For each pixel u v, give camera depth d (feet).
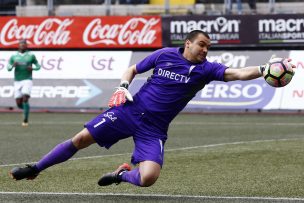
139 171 56.34
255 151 96.73
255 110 186.19
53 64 188.24
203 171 78.23
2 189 65.62
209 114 179.83
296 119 162.71
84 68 186.60
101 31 201.05
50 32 202.28
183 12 213.87
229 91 177.68
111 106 56.54
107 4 215.31
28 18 203.10
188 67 56.54
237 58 184.03
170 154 94.63
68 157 59.00
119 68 185.47
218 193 63.16
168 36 198.59
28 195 60.95
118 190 65.10
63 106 184.34
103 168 81.41
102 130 57.77
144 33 199.62
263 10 208.74
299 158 88.94
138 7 216.13
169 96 57.11
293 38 194.18
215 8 213.66
